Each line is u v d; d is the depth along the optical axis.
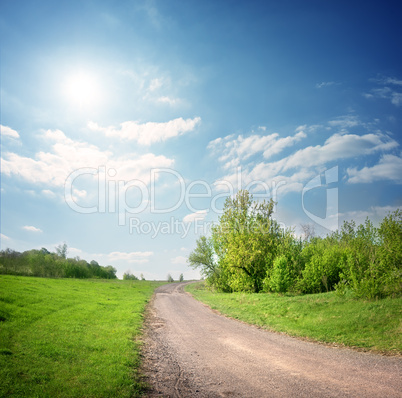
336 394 7.29
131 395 7.48
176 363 10.72
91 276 81.31
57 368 9.15
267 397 7.34
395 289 17.53
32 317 16.89
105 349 11.82
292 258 29.97
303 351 11.90
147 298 38.97
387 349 11.29
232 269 38.78
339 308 17.95
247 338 14.89
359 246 25.12
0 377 7.97
